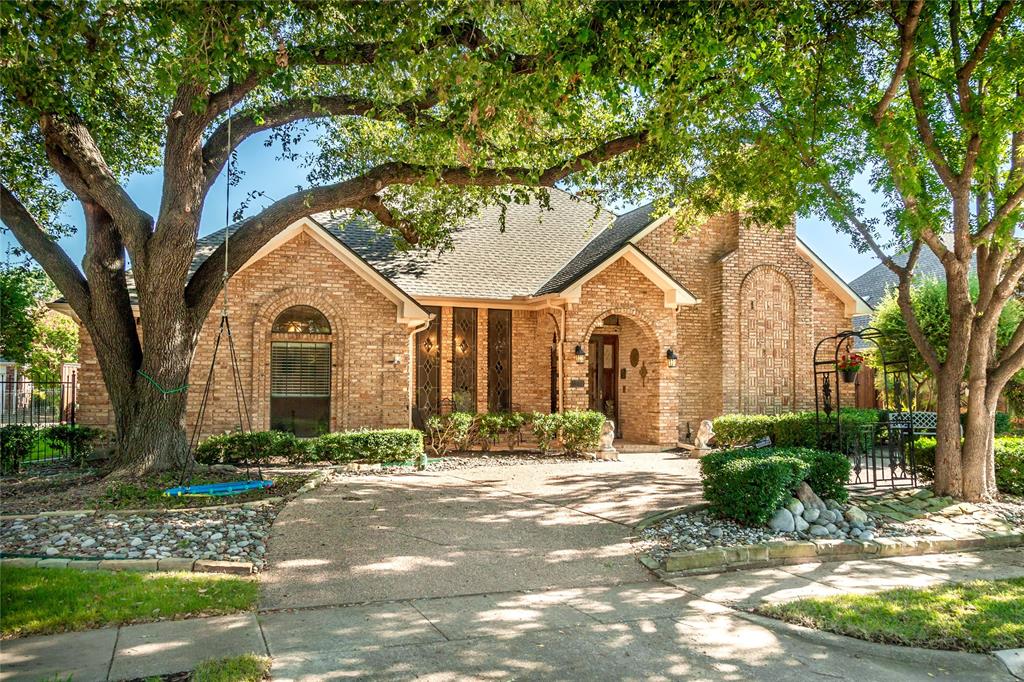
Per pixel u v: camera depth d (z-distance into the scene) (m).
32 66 9.00
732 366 20.66
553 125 9.57
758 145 11.59
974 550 8.91
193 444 11.84
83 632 5.55
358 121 14.16
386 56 8.71
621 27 8.07
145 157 16.09
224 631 5.65
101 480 11.12
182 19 8.06
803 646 5.64
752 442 17.08
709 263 21.45
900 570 7.87
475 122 9.54
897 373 12.72
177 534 8.12
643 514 10.13
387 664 5.09
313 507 9.95
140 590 6.31
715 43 8.28
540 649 5.45
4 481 11.88
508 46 9.91
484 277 19.59
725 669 5.15
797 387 21.27
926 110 11.13
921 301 19.83
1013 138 11.03
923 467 12.43
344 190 11.88
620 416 21.06
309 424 16.11
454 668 5.05
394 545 8.29
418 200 15.12
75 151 10.86
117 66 9.65
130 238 11.15
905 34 9.87
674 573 7.59
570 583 7.24
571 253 21.92
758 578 7.52
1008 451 11.68
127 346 11.79
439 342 18.80
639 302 18.92
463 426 16.97
